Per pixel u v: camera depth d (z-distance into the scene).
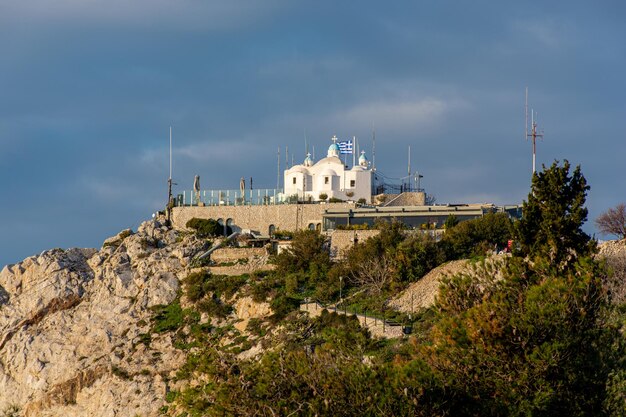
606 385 105.31
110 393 192.75
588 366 104.75
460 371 105.31
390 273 198.25
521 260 122.81
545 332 105.19
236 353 185.38
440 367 106.12
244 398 100.00
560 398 102.81
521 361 104.69
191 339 199.25
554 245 140.50
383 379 101.62
